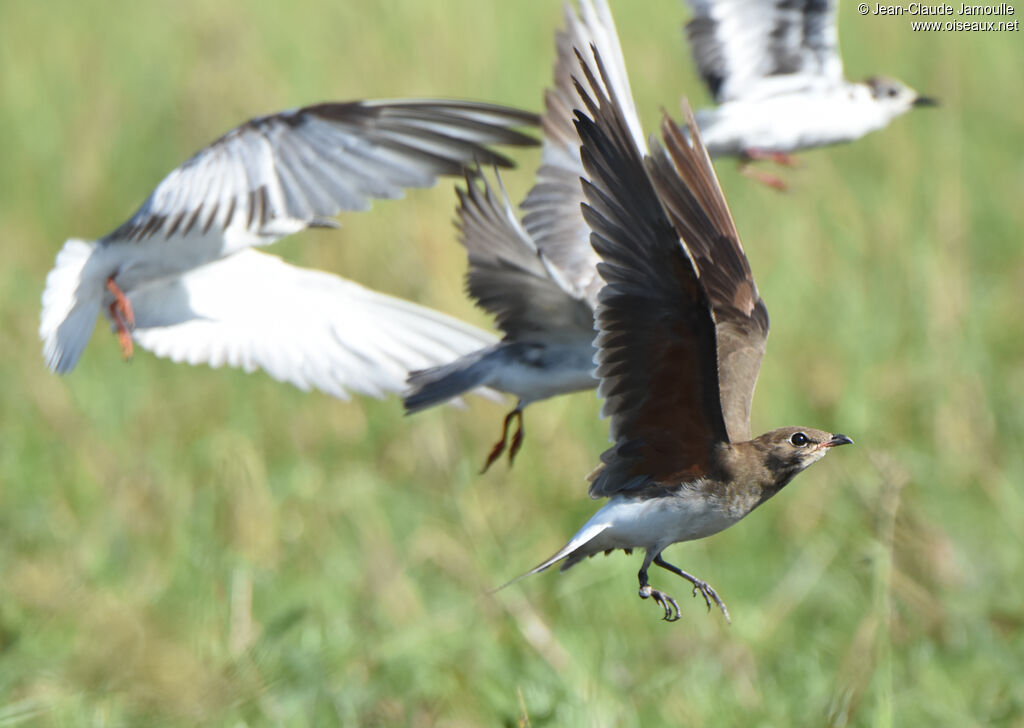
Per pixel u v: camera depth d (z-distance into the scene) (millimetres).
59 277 10312
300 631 11273
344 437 13656
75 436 13531
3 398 14023
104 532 12414
